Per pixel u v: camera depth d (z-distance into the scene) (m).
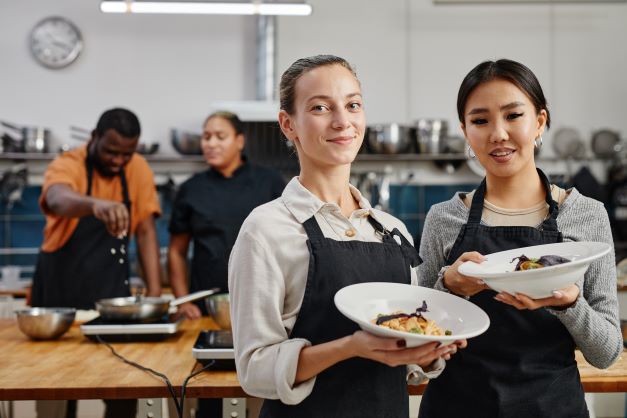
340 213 1.38
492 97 1.56
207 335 2.09
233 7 3.50
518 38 4.98
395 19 4.95
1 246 4.79
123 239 3.19
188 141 4.52
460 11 4.97
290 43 4.89
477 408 1.59
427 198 4.98
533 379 1.57
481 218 1.68
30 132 4.55
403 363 1.16
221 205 3.32
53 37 4.83
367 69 4.93
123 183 3.17
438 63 4.96
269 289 1.29
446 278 1.51
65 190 2.94
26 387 1.74
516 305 1.36
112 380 1.82
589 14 4.99
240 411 1.79
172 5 3.47
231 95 4.95
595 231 1.60
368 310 1.30
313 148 1.33
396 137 4.48
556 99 4.98
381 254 1.39
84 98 4.86
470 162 4.77
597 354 1.49
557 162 5.00
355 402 1.33
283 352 1.24
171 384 1.78
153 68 4.91
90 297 3.13
